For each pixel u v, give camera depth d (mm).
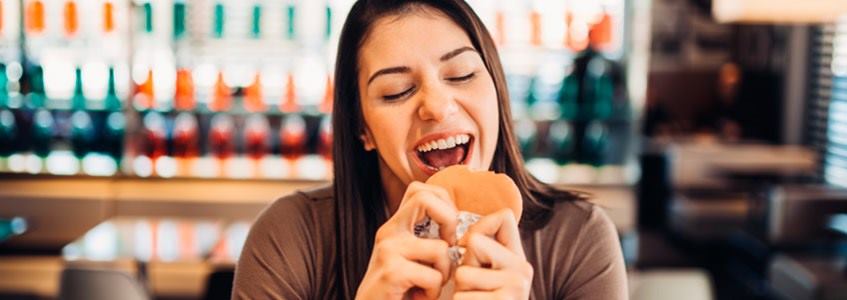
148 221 3291
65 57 4328
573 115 4480
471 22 1018
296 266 1060
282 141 4371
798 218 3555
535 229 1069
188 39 4316
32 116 4371
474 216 881
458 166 947
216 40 4328
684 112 5281
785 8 2381
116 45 4309
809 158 4648
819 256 3209
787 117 5066
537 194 1115
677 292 2068
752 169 4633
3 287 4121
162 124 4340
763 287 3711
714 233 4488
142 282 3137
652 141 4879
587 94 4477
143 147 4340
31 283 4133
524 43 4426
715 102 5289
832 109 4668
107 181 4266
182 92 4285
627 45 4434
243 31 4340
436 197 869
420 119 980
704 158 4641
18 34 4316
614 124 4535
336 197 1083
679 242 4520
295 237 1070
